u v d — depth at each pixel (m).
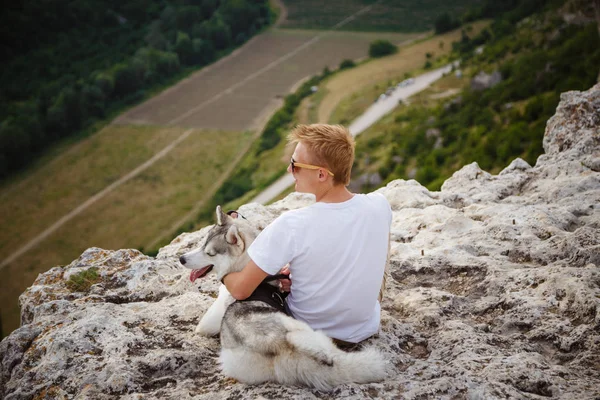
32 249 113.88
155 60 175.25
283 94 163.50
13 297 102.00
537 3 154.88
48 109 150.75
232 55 187.50
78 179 133.75
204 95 166.12
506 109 80.69
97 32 199.75
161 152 142.12
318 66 177.12
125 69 166.25
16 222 120.88
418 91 139.50
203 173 133.75
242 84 170.88
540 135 52.12
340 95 153.12
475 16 184.75
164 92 168.00
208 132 148.38
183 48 180.88
